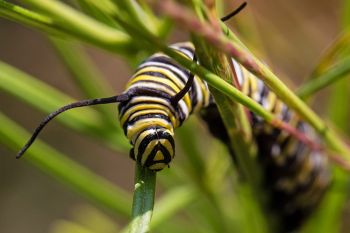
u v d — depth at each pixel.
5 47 0.28
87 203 0.28
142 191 0.11
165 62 0.11
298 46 0.19
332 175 0.14
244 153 0.12
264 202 0.14
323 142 0.14
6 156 0.28
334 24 0.22
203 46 0.11
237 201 0.15
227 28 0.11
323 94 0.22
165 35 0.12
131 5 0.12
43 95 0.13
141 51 0.13
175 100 0.11
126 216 0.14
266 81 0.11
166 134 0.11
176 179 0.14
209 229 0.15
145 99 0.11
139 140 0.11
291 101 0.11
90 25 0.13
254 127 0.13
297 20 0.19
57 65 0.28
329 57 0.13
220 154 0.14
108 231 0.17
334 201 0.14
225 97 0.11
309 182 0.14
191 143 0.14
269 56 0.19
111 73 0.28
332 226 0.15
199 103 0.12
